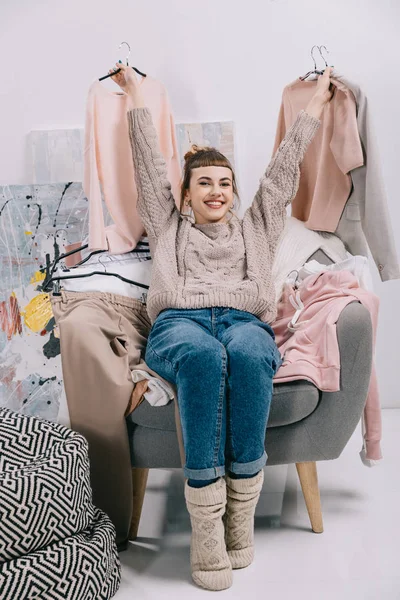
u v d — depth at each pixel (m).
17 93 2.71
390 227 2.19
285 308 2.04
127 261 2.20
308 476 1.78
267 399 1.57
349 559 1.62
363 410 1.93
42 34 2.69
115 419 1.71
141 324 2.05
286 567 1.59
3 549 1.34
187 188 2.13
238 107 2.71
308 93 2.33
